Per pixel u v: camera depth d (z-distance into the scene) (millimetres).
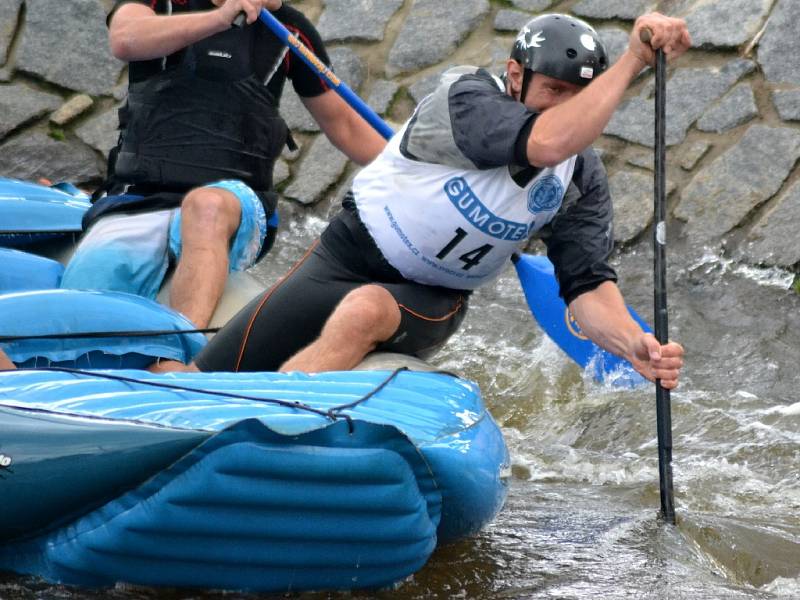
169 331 14789
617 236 24453
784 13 26062
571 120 12094
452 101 12992
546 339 21344
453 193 13273
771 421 17984
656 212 13312
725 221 24031
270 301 14430
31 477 10266
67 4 31188
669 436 13484
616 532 13320
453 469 11344
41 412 10578
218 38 17375
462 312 14805
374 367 13484
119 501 10344
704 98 25766
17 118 29656
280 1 17219
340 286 14336
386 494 10539
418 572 11859
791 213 23656
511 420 18906
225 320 16062
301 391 11781
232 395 11312
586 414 18688
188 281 16094
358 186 14273
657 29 12336
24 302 14422
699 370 20172
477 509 11859
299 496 10273
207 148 17516
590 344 16031
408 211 13609
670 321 21781
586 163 13742
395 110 28234
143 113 17562
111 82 30438
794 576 12703
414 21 29328
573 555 12578
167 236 17125
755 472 16266
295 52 16906
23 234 18781
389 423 10812
